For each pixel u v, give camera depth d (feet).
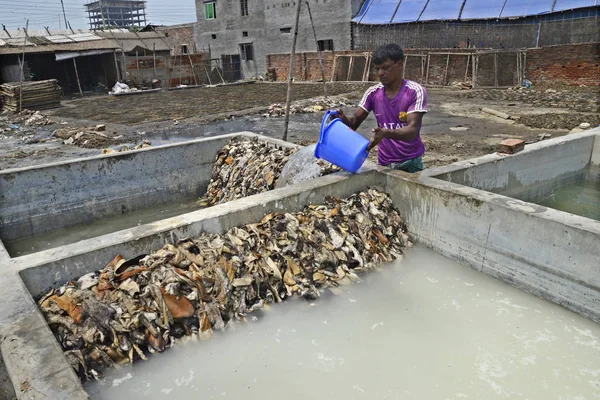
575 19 62.23
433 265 13.50
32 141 37.52
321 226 13.43
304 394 8.79
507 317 10.94
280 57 89.04
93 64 93.97
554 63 60.39
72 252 10.44
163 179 21.20
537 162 18.03
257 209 13.02
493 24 68.85
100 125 41.24
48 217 18.63
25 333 8.11
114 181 19.93
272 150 20.25
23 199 17.98
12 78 78.43
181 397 8.74
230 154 21.85
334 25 85.56
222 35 106.11
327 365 9.54
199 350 9.98
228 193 20.18
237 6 100.63
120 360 9.46
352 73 78.84
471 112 44.62
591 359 9.45
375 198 14.94
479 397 8.57
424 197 13.99
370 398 8.64
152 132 40.50
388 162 15.55
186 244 11.61
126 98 73.05
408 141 13.51
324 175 15.88
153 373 9.30
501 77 64.85
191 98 68.08
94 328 9.48
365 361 9.62
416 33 75.41
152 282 10.44
